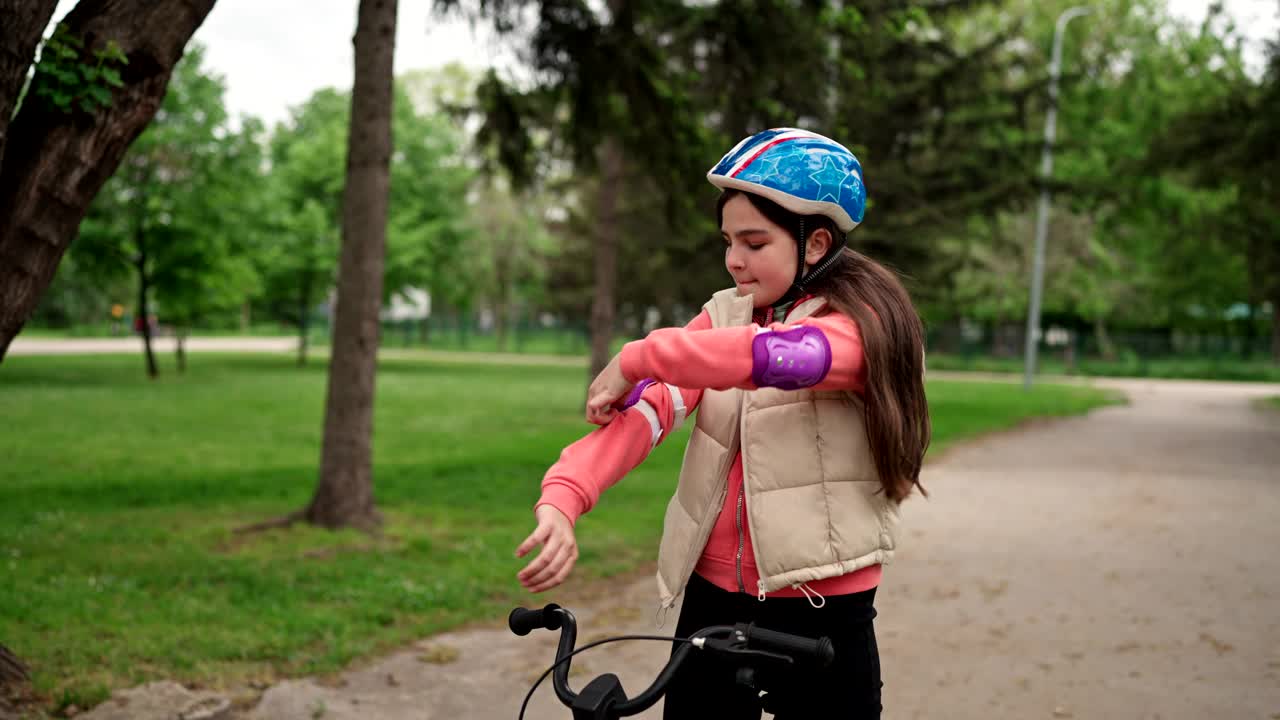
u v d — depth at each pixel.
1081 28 36.03
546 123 12.82
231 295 29.47
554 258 38.81
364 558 7.08
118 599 5.91
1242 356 45.41
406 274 36.84
